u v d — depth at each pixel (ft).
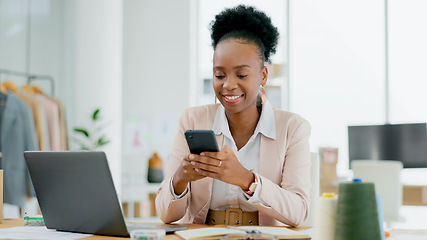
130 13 17.76
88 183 3.76
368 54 16.85
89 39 14.48
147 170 15.48
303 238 3.60
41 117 11.57
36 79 14.37
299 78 17.42
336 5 17.13
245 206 5.02
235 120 5.15
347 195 3.04
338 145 16.93
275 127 5.19
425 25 16.30
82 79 14.39
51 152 3.93
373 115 16.76
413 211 15.83
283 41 17.52
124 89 17.66
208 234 3.61
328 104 17.12
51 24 14.93
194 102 17.66
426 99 16.30
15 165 11.09
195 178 4.38
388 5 16.63
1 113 11.12
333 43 17.15
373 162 11.30
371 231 2.99
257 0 17.71
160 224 4.57
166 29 17.54
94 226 3.90
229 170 4.14
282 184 4.99
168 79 17.47
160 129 16.30
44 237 3.81
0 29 13.05
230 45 4.60
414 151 12.94
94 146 13.53
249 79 4.59
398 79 16.55
